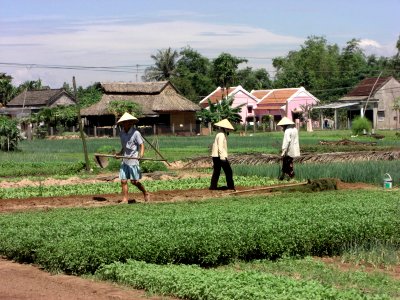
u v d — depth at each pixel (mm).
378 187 25500
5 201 22094
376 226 15242
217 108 85500
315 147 44438
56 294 10617
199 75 116438
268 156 34375
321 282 11711
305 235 14328
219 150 23906
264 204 18812
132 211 17609
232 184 24219
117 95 83625
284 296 9617
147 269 11609
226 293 10008
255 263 13477
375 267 13906
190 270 11523
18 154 46625
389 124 90312
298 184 24234
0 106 107062
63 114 83188
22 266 13289
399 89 90875
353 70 124438
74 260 12305
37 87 125812
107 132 80000
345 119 94062
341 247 14875
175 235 13242
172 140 66562
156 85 85812
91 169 33781
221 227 14023
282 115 96375
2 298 10273
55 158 42875
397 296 11141
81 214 17203
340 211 16578
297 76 116125
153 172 30938
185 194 23109
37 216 17109
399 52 116375
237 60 103062
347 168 27672
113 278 11797
